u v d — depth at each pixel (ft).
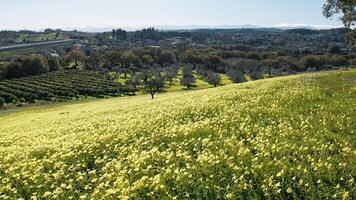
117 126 76.84
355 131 58.90
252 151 51.24
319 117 70.13
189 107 90.68
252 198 36.58
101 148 59.72
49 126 117.29
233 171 42.01
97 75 650.43
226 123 66.54
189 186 39.93
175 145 56.08
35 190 45.29
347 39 201.26
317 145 51.37
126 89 510.17
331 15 189.67
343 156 46.55
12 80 578.66
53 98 463.83
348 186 37.93
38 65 652.48
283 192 37.50
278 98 94.07
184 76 605.31
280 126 61.62
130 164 47.50
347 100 86.58
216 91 140.97
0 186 46.62
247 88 131.23
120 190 39.68
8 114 294.25
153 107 114.21
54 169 51.42
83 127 90.79
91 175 47.01
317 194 36.47
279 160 42.47
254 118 72.33
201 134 61.05
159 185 38.86
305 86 114.73
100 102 324.80
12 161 60.54
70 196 40.57
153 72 626.23
